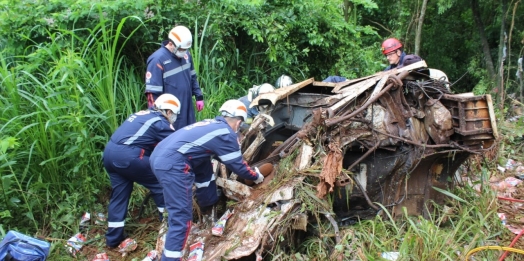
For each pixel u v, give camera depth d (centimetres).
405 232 380
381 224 375
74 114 416
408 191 405
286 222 339
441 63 1139
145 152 390
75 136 427
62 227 423
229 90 614
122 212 401
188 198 339
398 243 367
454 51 1145
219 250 339
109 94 468
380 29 1254
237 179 400
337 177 350
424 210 410
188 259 342
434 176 414
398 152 381
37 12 548
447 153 392
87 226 431
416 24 1019
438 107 378
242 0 616
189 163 342
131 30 564
